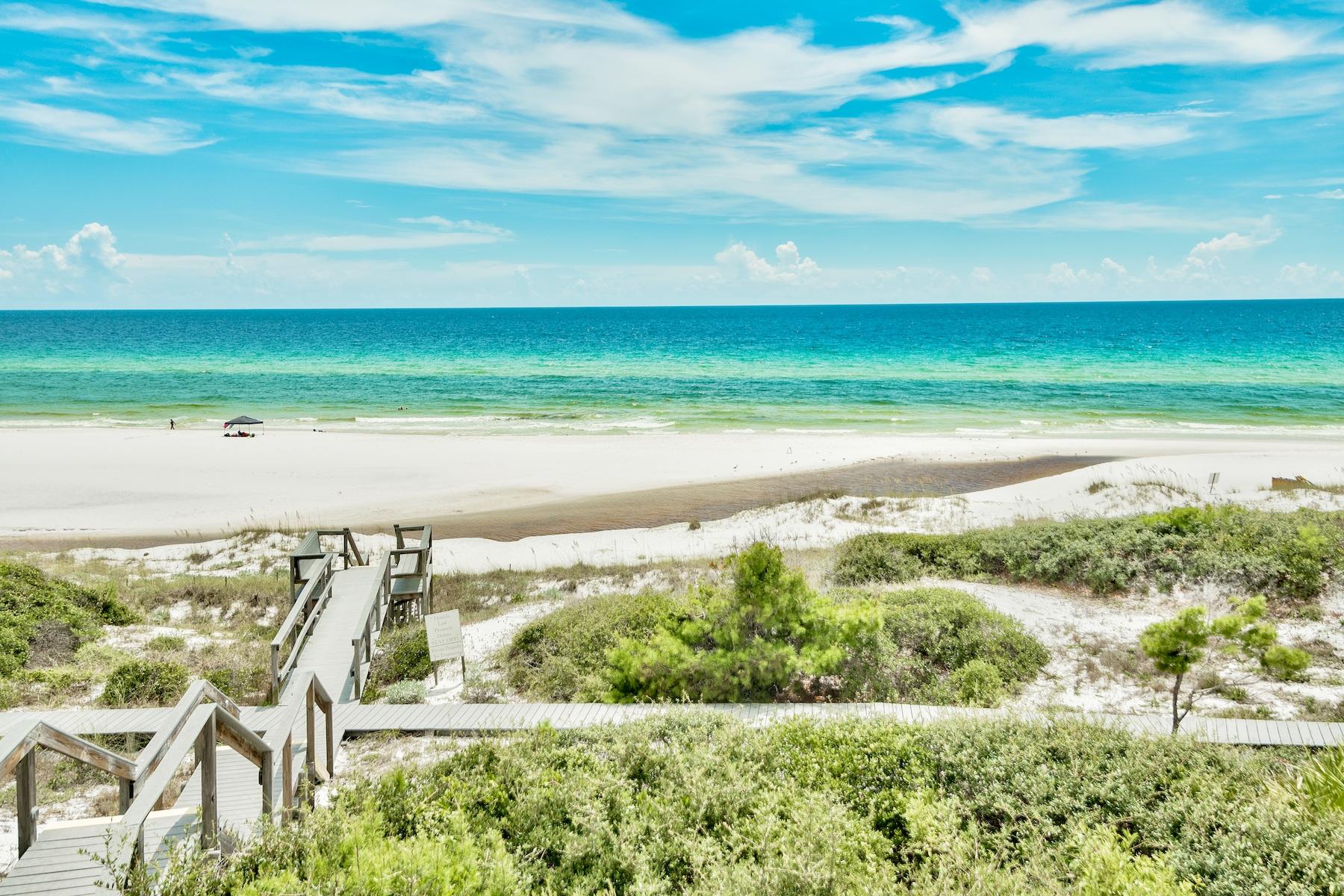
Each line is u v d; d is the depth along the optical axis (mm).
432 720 9570
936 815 6098
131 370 76438
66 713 9492
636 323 173375
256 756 6250
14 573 14594
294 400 56875
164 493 30250
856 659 11102
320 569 14039
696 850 5746
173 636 14250
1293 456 32938
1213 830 5902
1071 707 9648
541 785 6793
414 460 35812
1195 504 23156
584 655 11953
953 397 55812
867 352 91562
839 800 6613
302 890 4488
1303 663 8719
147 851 5512
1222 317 164500
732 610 11180
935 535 18891
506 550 23250
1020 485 28953
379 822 5586
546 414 50625
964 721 7953
